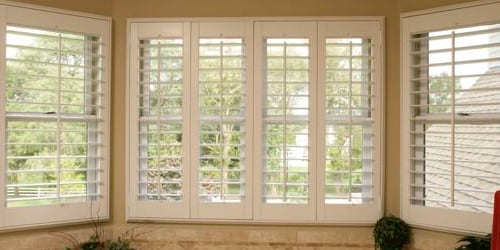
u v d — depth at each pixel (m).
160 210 3.19
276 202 3.15
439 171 2.94
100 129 3.17
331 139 3.14
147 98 3.22
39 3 3.00
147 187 3.20
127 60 3.21
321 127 3.13
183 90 3.18
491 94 2.73
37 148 2.95
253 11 3.21
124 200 3.24
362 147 3.15
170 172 3.20
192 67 3.18
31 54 2.92
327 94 3.14
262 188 3.16
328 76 3.14
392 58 3.17
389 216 3.10
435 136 2.97
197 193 3.16
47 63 2.95
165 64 3.21
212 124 3.19
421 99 3.05
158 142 3.18
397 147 3.15
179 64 3.20
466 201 2.80
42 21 2.96
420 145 3.02
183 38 3.19
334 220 3.12
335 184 3.12
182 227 3.21
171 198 3.19
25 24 2.90
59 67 2.99
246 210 3.15
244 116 3.17
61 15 3.03
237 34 3.18
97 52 3.20
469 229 2.77
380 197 3.11
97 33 3.17
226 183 3.16
